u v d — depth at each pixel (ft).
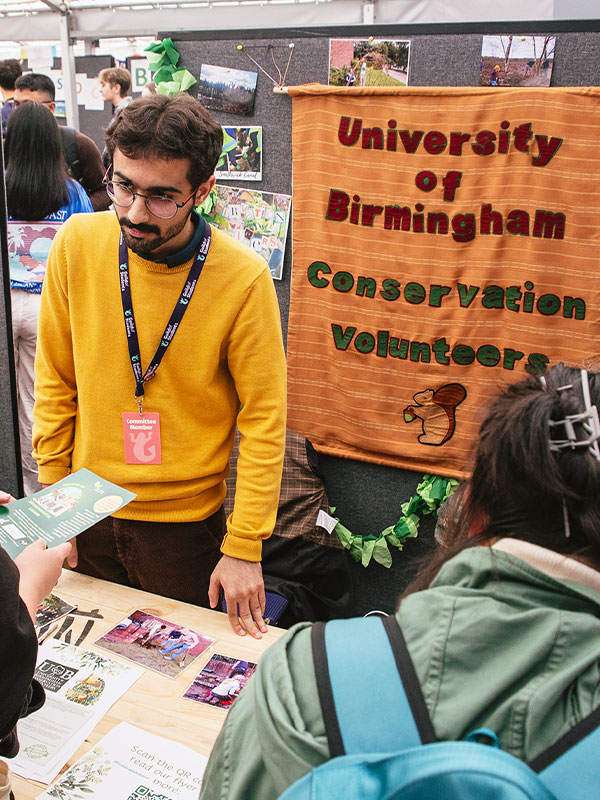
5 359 6.25
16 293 8.43
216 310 4.40
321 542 6.65
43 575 2.76
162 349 4.41
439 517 5.52
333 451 6.82
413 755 1.45
